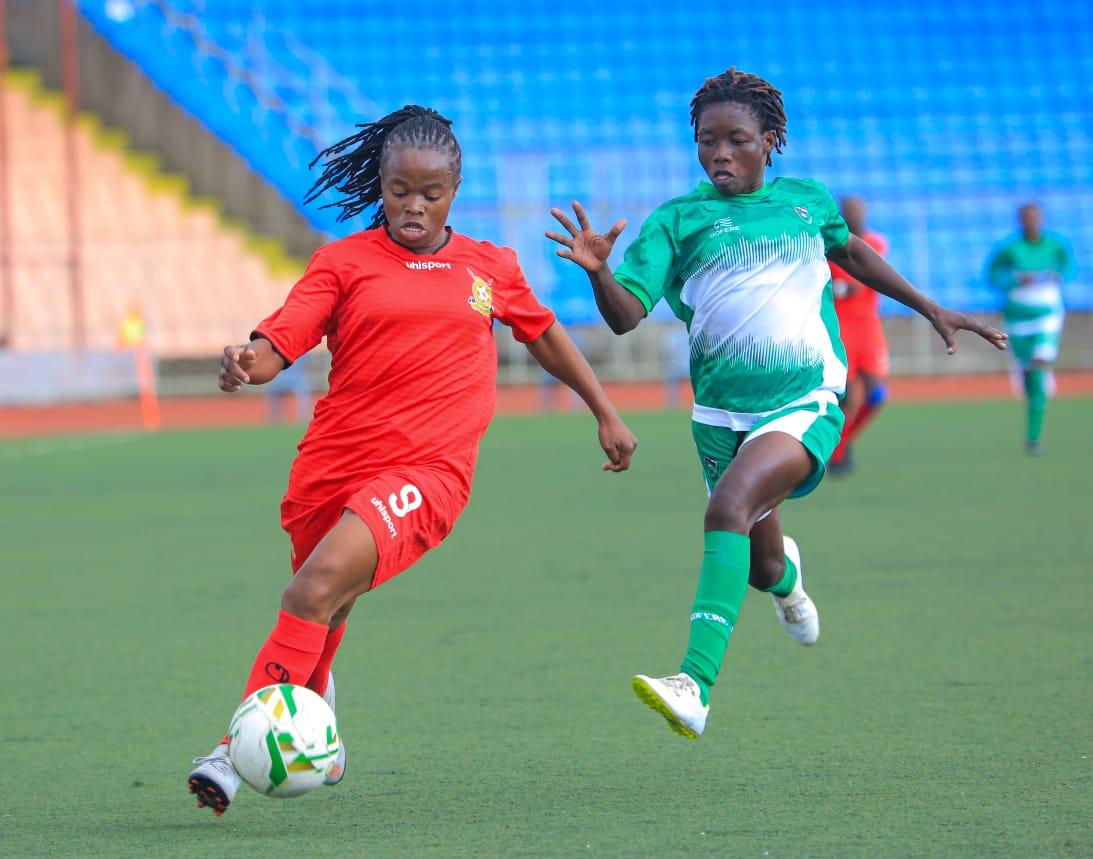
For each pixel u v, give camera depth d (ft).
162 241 275.39
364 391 48.19
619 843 42.34
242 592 91.15
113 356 258.16
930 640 71.61
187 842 43.78
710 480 59.47
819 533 108.17
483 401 49.57
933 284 306.55
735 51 347.36
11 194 289.74
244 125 298.56
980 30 351.87
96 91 298.15
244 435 218.38
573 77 340.39
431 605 84.94
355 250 48.75
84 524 125.70
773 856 40.68
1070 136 336.49
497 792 48.65
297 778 43.52
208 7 339.16
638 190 281.54
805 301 57.26
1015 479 138.31
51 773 52.60
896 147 333.42
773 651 70.59
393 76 337.31
